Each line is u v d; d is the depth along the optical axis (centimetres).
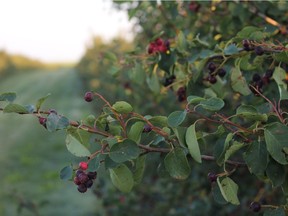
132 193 439
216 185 162
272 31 229
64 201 735
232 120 169
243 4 257
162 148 160
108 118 154
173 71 228
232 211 354
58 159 1093
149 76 232
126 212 435
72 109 2034
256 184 334
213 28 286
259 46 183
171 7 276
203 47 223
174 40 246
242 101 238
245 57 194
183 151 155
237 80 204
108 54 246
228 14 275
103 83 933
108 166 147
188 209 384
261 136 154
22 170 990
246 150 153
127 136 154
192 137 148
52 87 3109
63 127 146
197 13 286
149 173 459
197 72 205
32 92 2947
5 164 1040
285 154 153
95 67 1478
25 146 1245
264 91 216
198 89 217
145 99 464
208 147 330
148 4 269
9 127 1580
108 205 445
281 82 186
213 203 365
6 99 153
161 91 246
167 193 421
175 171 156
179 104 378
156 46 221
